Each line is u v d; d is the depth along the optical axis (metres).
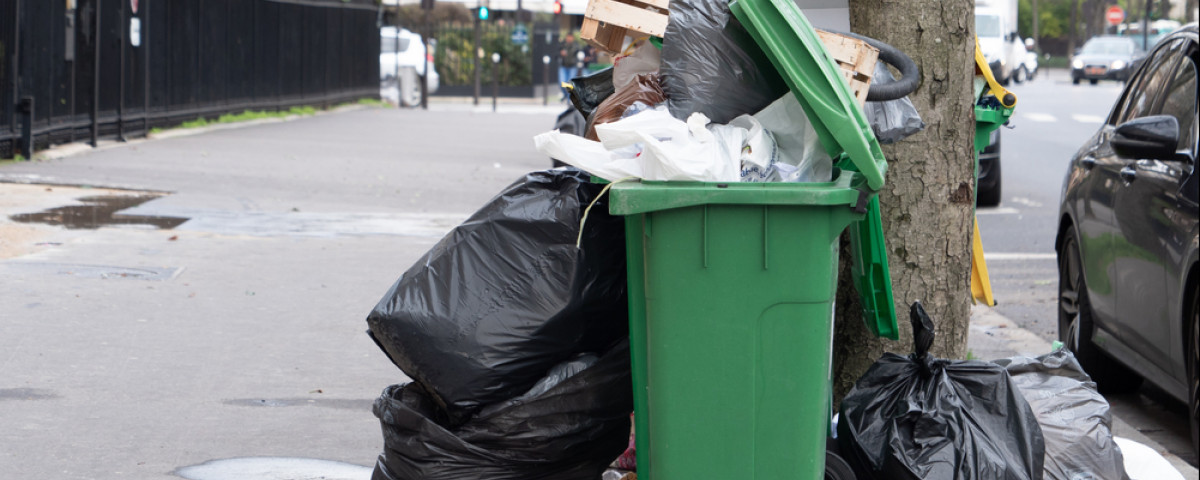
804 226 3.20
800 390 3.28
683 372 3.29
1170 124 5.20
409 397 3.85
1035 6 75.69
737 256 3.23
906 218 4.55
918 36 4.45
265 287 7.95
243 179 13.65
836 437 4.04
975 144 4.80
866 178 3.23
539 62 41.53
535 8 46.81
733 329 3.26
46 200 11.15
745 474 3.33
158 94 18.75
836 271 3.41
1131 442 4.50
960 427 3.72
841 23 4.44
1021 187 16.58
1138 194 5.68
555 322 3.59
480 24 41.97
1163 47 6.43
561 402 3.65
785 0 3.46
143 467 4.64
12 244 8.88
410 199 12.83
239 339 6.60
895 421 3.77
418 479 3.73
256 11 23.97
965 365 3.91
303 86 27.36
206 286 7.88
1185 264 5.02
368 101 32.88
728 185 3.17
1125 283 5.77
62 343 6.30
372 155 17.38
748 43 3.47
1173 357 5.21
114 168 13.77
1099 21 86.56
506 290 3.60
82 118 15.66
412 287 3.62
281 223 10.69
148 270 8.26
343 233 10.30
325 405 5.54
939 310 4.59
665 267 3.25
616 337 3.73
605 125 3.23
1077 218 6.57
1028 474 3.70
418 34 39.78
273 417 5.33
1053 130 26.94
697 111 3.47
